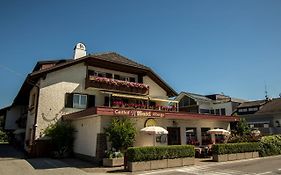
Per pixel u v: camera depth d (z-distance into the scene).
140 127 20.42
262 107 45.28
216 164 17.59
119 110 17.94
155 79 28.50
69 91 23.53
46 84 22.69
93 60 24.64
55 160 19.30
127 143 17.72
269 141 24.27
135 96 25.20
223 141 25.95
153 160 15.38
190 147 17.38
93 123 18.84
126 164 15.11
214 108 49.94
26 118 29.73
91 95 24.52
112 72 26.52
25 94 29.38
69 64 23.45
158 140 21.47
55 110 22.64
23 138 30.34
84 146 19.66
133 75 27.83
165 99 28.75
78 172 14.42
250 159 20.75
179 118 21.62
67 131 21.45
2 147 30.58
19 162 18.06
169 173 14.05
